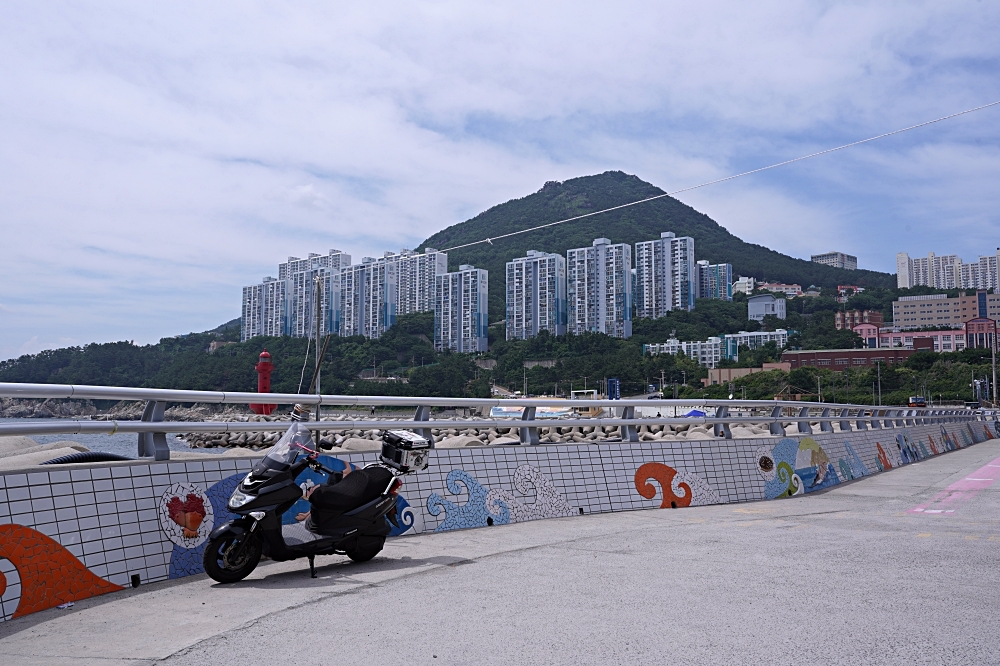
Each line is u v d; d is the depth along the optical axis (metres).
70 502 5.64
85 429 5.82
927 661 3.99
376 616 4.97
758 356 194.38
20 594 5.16
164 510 6.30
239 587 5.94
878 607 5.06
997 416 41.66
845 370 153.12
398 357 150.88
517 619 4.83
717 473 11.74
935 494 12.81
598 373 165.62
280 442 6.43
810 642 4.30
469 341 189.62
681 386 155.75
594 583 5.82
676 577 6.01
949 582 5.81
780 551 7.14
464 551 7.35
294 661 4.08
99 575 5.70
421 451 7.11
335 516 6.58
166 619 4.99
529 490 9.69
